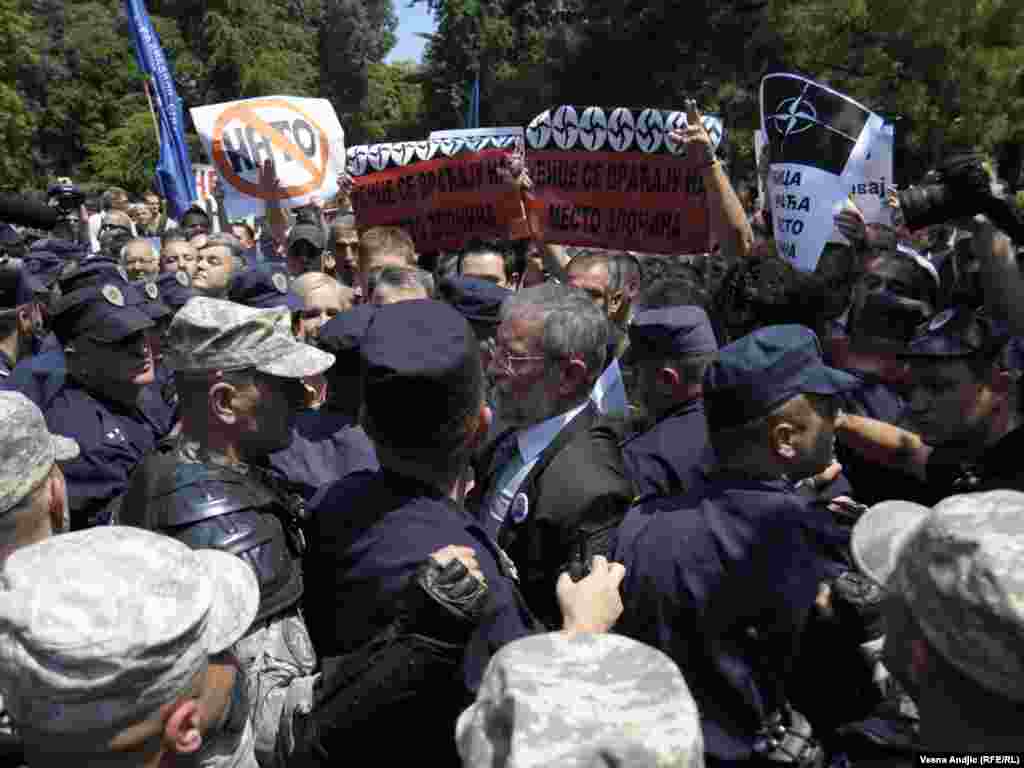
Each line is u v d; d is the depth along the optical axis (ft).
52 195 27.58
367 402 6.25
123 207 37.09
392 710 5.32
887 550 4.99
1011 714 3.95
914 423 8.73
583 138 16.30
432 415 6.15
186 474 6.98
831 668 6.39
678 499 7.02
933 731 4.16
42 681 4.30
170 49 132.26
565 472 7.89
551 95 96.07
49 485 6.50
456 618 5.30
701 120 14.56
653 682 3.74
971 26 50.37
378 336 6.28
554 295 8.39
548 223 16.79
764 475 6.81
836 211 13.21
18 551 4.63
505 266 16.90
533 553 7.86
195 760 4.91
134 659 4.35
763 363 6.60
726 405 6.73
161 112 37.14
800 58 55.21
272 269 13.04
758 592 6.37
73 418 11.10
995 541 3.87
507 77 127.34
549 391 8.18
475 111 55.88
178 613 4.54
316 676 6.08
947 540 3.99
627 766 3.51
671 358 9.20
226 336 7.40
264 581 6.41
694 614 6.48
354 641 6.14
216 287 19.39
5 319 14.97
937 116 50.75
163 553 4.71
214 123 21.02
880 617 6.08
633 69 90.02
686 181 15.78
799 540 6.45
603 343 8.37
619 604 5.90
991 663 3.84
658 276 13.41
